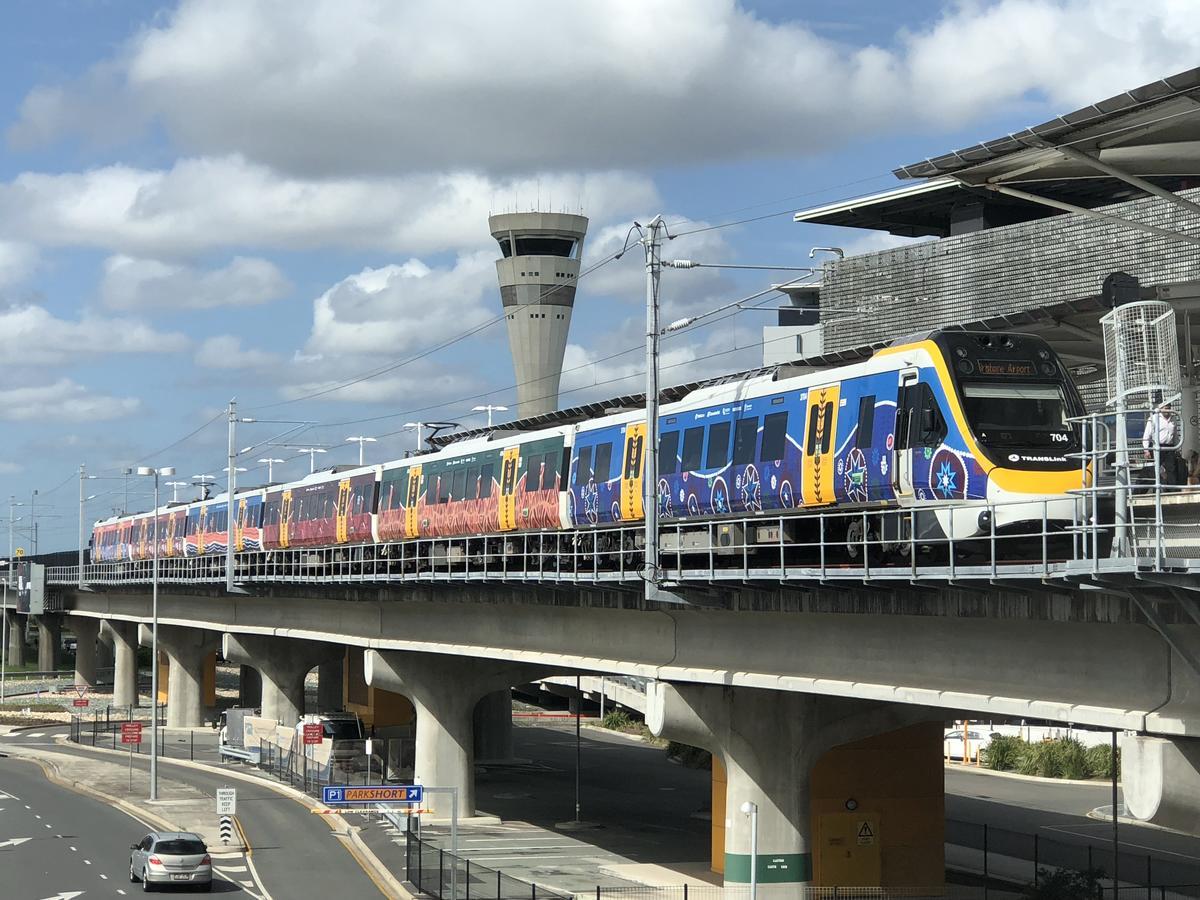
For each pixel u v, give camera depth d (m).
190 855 49.56
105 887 50.28
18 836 62.28
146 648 184.88
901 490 35.44
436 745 66.88
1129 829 68.12
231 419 90.69
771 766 43.69
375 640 68.75
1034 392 34.59
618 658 48.50
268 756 87.31
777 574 34.91
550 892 48.22
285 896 48.75
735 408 42.12
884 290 76.81
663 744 105.44
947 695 32.84
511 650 55.78
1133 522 26.03
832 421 37.84
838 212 85.00
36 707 129.62
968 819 70.69
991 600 31.48
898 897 48.09
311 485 79.75
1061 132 27.53
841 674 37.69
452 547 56.62
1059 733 93.75
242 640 97.38
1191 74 24.28
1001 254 70.25
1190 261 60.09
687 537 44.41
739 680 40.47
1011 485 33.03
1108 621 28.66
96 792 76.31
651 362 41.88
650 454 41.41
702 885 50.41
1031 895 48.72
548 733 113.62
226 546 96.88
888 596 34.50
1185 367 35.91
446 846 59.56
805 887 43.66
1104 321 28.27
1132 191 65.12
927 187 78.88
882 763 48.56
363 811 68.94
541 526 53.66
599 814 70.31
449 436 80.94
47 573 154.62
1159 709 27.94
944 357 34.62
